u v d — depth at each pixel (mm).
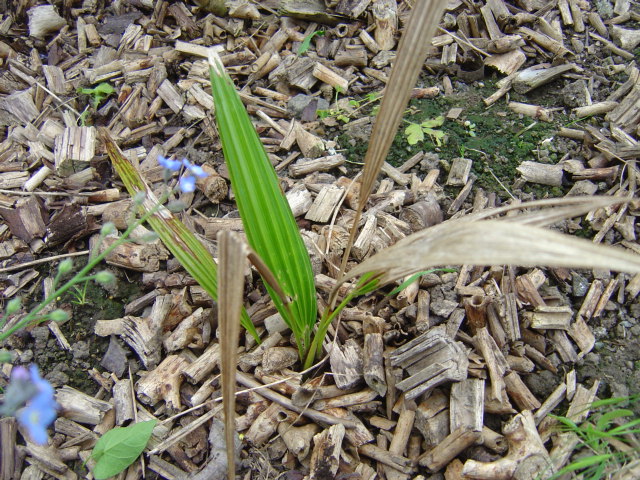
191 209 438
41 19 554
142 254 390
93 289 402
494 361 333
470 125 479
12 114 503
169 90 503
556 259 179
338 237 391
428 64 526
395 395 331
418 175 449
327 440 313
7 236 427
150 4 561
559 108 489
